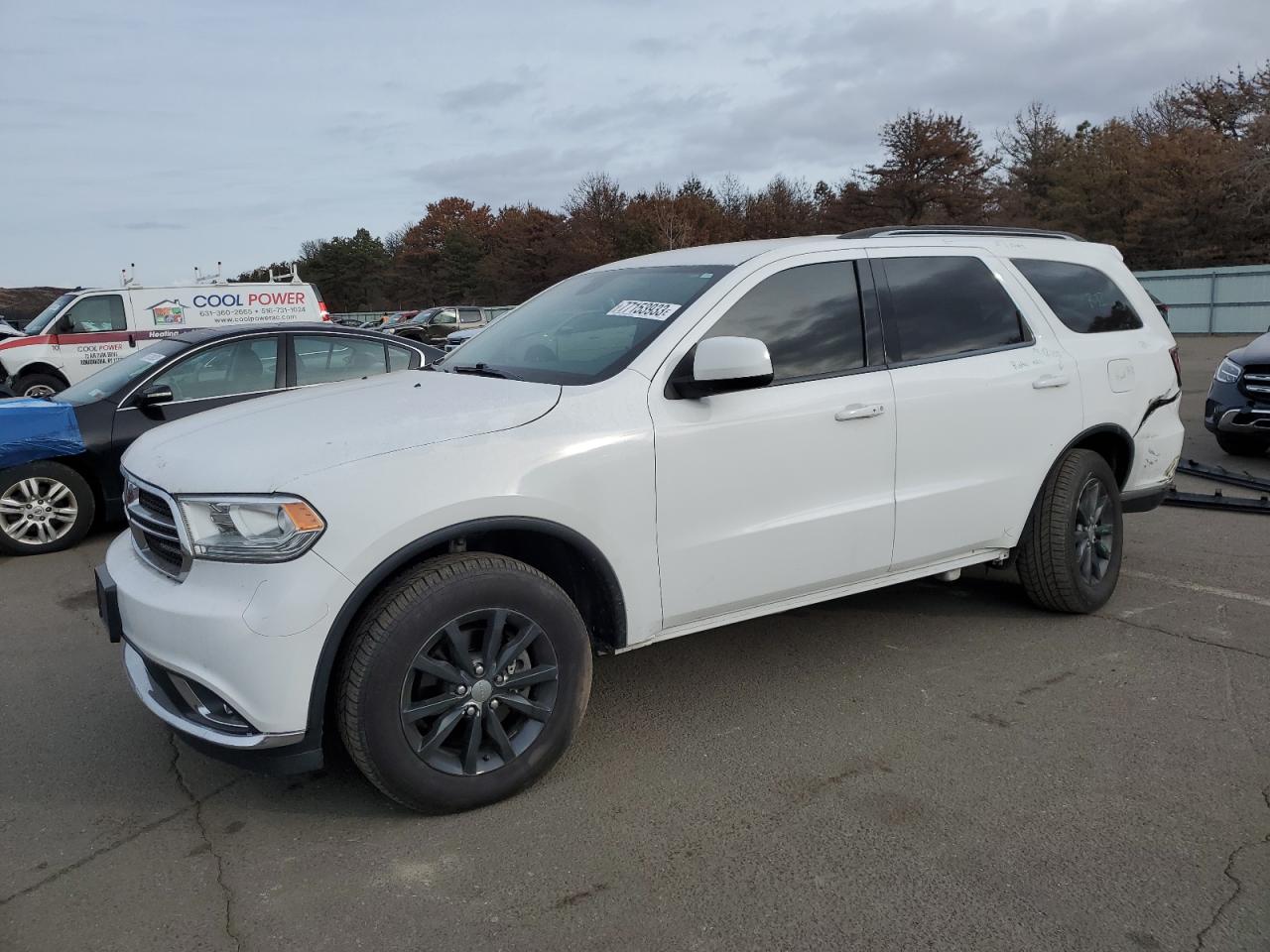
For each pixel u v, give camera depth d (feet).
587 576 10.79
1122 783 10.27
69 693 13.39
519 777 10.01
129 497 10.71
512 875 8.84
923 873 8.75
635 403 10.62
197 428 10.44
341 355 25.11
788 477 11.63
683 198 178.81
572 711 10.28
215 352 23.31
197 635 8.82
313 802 10.26
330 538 8.78
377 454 9.21
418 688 9.61
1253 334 92.12
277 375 23.98
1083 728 11.59
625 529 10.46
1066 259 15.56
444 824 9.72
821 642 14.69
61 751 11.61
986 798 10.02
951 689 12.82
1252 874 8.62
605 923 8.13
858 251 12.94
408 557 9.18
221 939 8.02
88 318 50.08
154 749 11.64
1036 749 11.09
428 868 8.97
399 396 10.94
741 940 7.89
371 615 9.14
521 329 13.30
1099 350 15.15
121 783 10.78
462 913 8.29
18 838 9.67
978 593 16.81
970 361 13.43
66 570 20.04
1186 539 20.07
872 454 12.35
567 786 10.44
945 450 13.09
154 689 9.80
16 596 18.22
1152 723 11.68
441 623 9.25
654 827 9.60
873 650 14.32
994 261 14.40
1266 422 27.91
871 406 12.25
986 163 154.40
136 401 22.13
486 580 9.47
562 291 14.23
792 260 12.26
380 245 276.62
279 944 7.95
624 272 13.61
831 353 12.26
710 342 10.41
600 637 11.07
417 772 9.41
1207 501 22.88
